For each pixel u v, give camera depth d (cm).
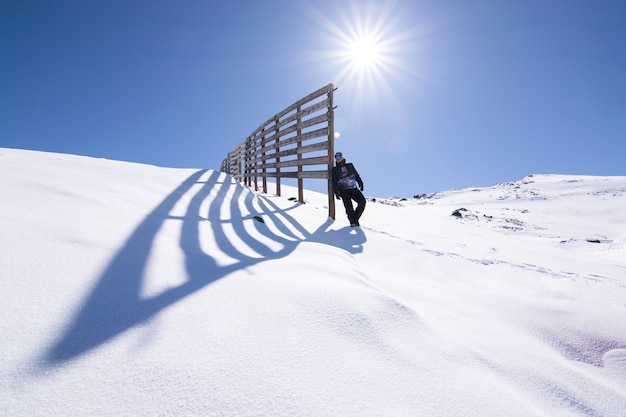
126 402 74
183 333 101
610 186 4234
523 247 481
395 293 190
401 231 468
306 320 117
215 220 286
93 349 89
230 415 73
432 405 86
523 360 127
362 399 83
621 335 167
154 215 237
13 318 93
